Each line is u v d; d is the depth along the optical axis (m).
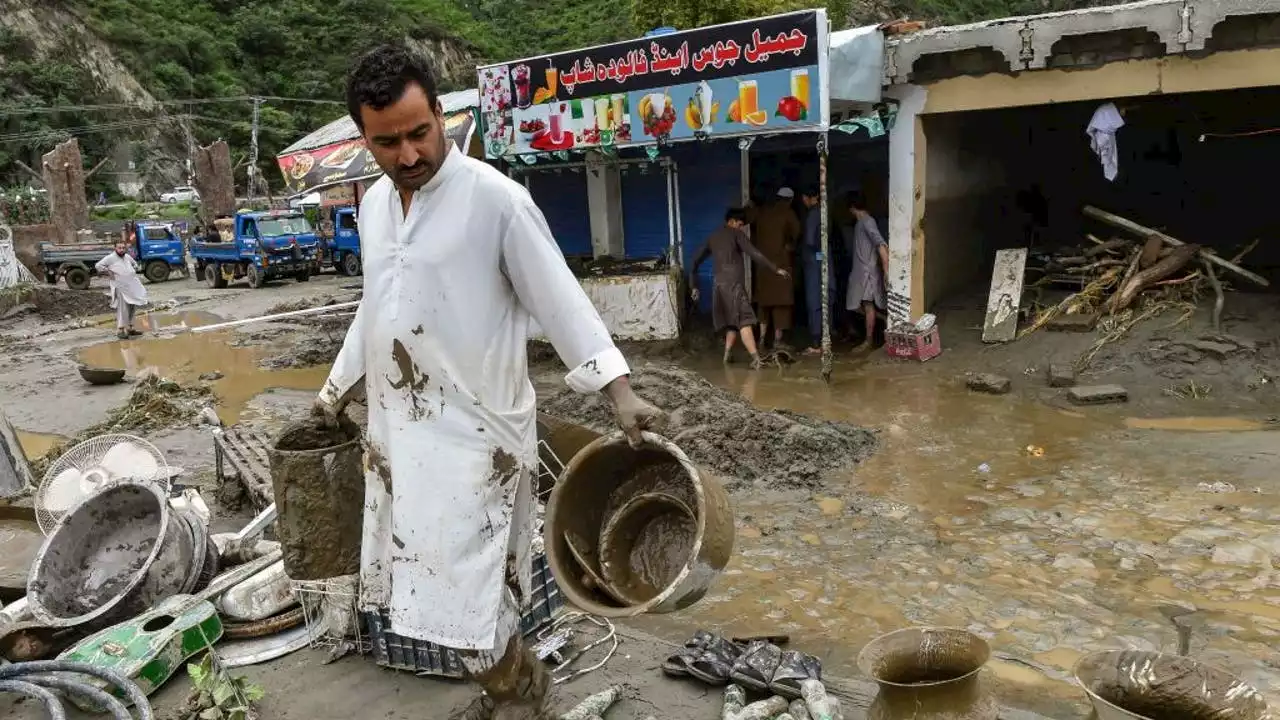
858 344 10.71
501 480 2.61
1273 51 7.83
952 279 10.95
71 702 3.55
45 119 51.19
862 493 6.01
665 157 11.85
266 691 3.58
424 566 2.59
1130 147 12.43
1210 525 5.11
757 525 5.59
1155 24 8.10
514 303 2.67
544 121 10.83
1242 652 3.82
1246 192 11.75
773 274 10.36
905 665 3.15
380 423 2.71
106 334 17.45
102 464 5.42
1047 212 12.97
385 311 2.59
